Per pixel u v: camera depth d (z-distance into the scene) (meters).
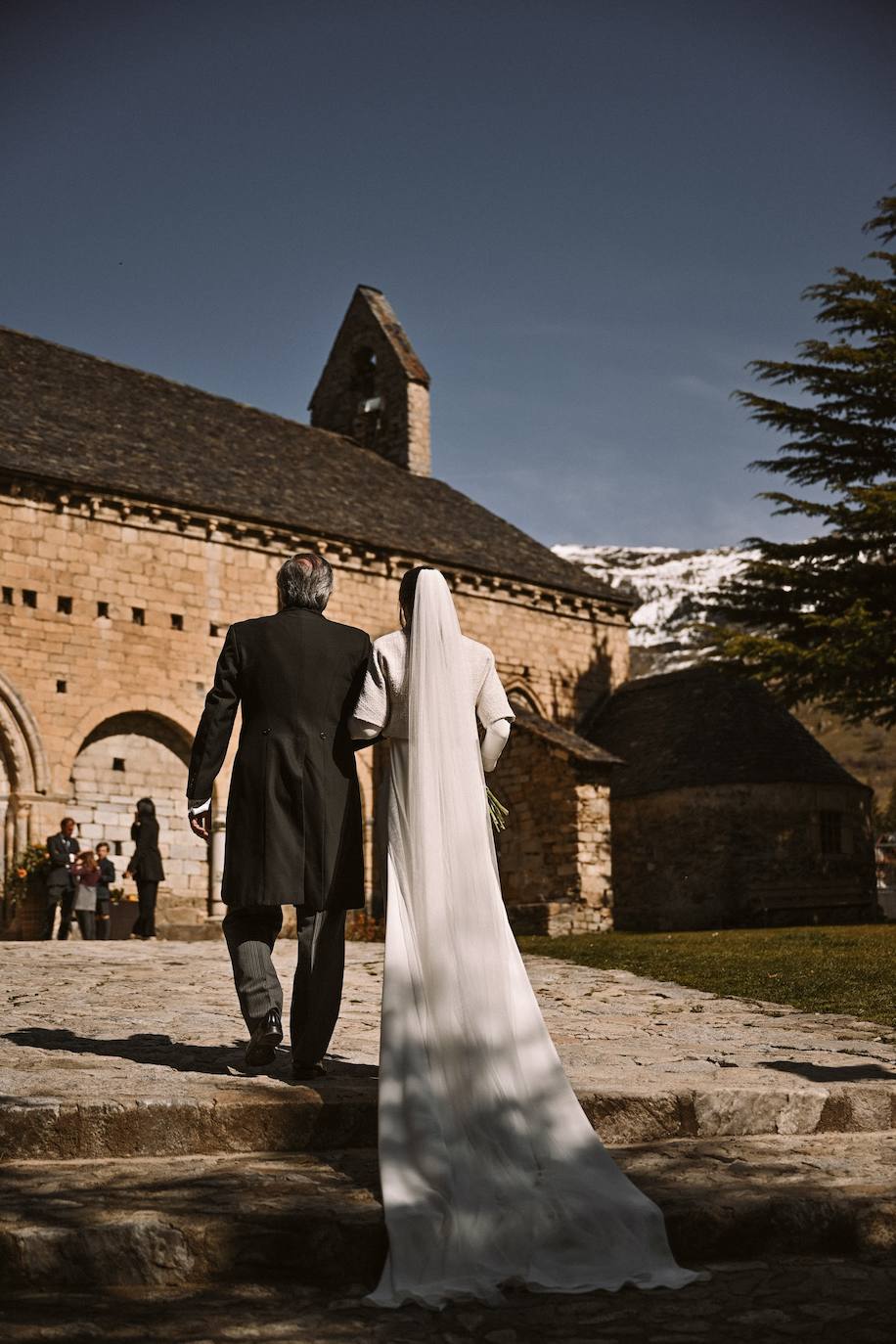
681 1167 4.41
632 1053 6.30
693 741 30.03
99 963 11.99
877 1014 8.63
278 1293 3.57
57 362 29.92
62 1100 4.41
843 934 17.28
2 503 23.30
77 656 23.86
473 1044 4.27
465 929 4.42
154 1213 3.73
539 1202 3.90
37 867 21.52
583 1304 3.51
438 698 4.65
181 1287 3.58
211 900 23.98
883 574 26.02
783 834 28.41
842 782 29.42
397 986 4.38
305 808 4.94
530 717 28.25
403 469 36.44
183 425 30.27
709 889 28.11
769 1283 3.67
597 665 33.69
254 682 5.07
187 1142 4.43
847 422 27.27
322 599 5.31
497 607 31.53
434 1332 3.29
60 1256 3.56
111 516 24.69
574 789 26.02
